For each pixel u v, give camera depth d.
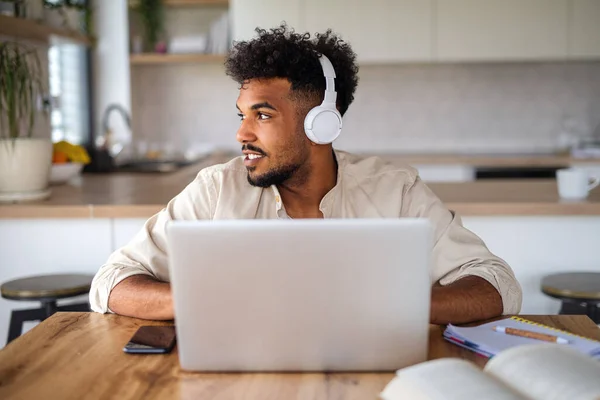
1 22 2.70
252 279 0.98
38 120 3.30
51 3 3.50
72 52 4.43
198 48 4.72
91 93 4.68
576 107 4.75
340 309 0.99
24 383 1.01
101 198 2.50
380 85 4.84
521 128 4.80
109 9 4.66
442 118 4.84
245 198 1.51
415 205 1.55
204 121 4.97
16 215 2.33
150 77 4.94
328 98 1.42
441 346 1.16
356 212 1.54
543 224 2.42
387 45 4.42
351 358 1.01
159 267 1.47
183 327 1.01
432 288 1.29
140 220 2.42
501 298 1.32
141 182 3.06
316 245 0.96
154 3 4.78
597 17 4.32
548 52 4.38
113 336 1.22
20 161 2.38
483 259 1.42
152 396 0.96
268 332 1.00
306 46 1.42
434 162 4.24
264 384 0.99
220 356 1.02
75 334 1.23
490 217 2.42
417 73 4.81
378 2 4.38
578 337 1.13
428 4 4.38
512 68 4.75
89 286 2.20
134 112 4.92
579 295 2.10
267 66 1.38
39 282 2.23
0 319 2.51
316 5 4.40
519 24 4.36
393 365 1.02
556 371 0.87
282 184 1.52
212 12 4.90
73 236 2.43
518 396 0.81
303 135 1.44
